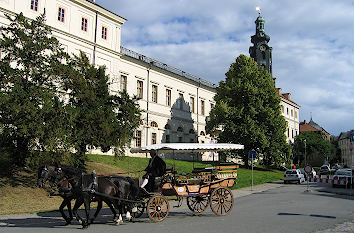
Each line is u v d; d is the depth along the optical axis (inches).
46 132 675.4
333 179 1180.5
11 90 738.8
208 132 1868.8
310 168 1010.1
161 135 1830.7
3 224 437.4
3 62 733.9
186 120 2073.1
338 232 370.9
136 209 479.8
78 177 424.5
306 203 684.7
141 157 1498.5
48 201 669.3
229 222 442.6
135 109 922.1
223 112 1748.3
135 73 1676.9
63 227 414.3
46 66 784.9
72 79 800.9
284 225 415.2
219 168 543.8
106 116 826.2
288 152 1836.9
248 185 1234.0
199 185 518.3
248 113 1772.9
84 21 1409.9
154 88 1833.2
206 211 570.9
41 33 816.3
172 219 479.8
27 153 735.7
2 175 760.3
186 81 2107.5
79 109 796.0
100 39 1475.1
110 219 490.3
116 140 828.0
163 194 489.1
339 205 658.8
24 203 629.6
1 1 1127.0
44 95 705.6
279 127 1819.6
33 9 1218.6
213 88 2399.1
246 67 1844.2
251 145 1797.5
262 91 1808.6
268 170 2076.8
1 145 762.2
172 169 509.7
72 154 761.6
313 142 3430.1
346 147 5059.1
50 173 420.2
